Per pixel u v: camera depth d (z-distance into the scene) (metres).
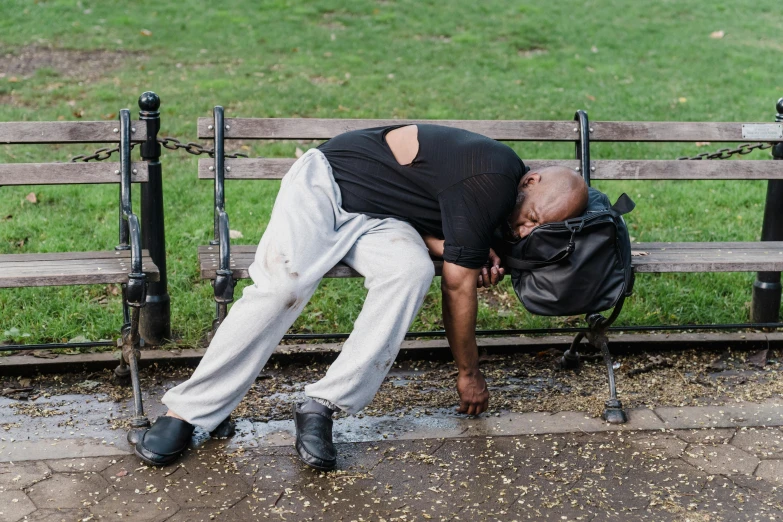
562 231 2.99
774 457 3.02
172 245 4.80
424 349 3.81
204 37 10.63
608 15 13.22
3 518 2.55
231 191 5.84
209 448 2.99
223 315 3.08
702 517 2.65
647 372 3.76
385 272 2.88
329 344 3.83
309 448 2.84
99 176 3.50
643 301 4.38
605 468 2.93
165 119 7.23
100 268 3.11
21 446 2.96
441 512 2.65
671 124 3.97
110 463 2.88
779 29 13.03
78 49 9.70
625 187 6.26
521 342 3.90
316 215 2.95
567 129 3.91
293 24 11.67
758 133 4.02
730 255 3.50
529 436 3.15
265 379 3.61
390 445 3.06
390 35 11.45
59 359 3.56
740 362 3.87
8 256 3.30
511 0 13.84
